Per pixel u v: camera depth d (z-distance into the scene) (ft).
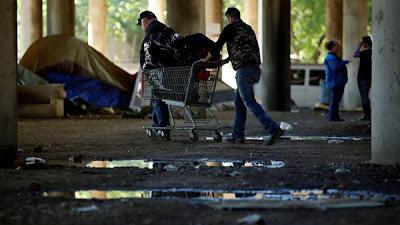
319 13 474.08
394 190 67.51
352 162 91.40
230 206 58.18
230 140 121.60
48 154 102.73
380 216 54.34
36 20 336.49
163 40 122.01
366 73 201.57
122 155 101.35
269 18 277.85
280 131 115.55
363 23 334.03
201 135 141.49
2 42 86.89
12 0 87.25
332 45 198.39
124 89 245.24
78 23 541.34
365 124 183.11
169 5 211.82
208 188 69.00
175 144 119.03
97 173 79.77
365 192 66.44
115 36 540.11
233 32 112.88
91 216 54.85
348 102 329.52
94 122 192.24
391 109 84.02
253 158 97.09
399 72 83.20
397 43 82.94
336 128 167.43
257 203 59.62
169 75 122.11
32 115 215.92
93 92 242.37
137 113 225.97
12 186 70.49
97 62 245.04
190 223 52.06
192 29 211.00
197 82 119.96
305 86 355.56
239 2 505.25
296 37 479.41
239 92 116.06
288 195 64.85
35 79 229.04
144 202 60.80
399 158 84.33
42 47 245.65
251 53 112.88
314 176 76.69
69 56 242.99
